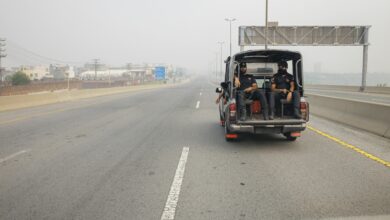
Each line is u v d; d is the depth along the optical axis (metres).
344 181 4.97
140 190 4.66
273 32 38.88
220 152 7.03
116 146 7.70
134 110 16.36
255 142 8.09
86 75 139.62
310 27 38.75
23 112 15.54
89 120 12.45
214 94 31.80
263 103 7.44
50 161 6.32
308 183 4.90
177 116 13.75
